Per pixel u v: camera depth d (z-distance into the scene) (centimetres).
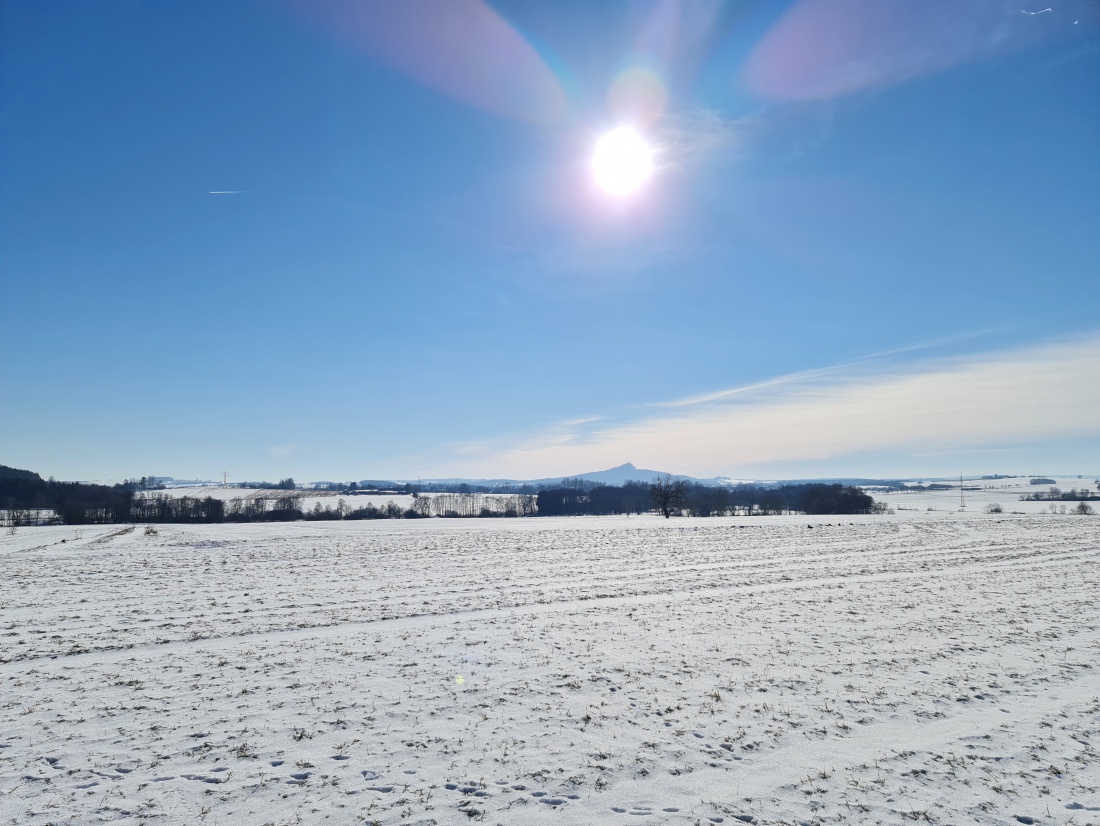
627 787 823
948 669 1326
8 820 725
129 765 872
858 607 2030
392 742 955
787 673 1297
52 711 1078
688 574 2859
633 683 1234
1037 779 848
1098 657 1420
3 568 3191
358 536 5619
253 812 753
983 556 3591
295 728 1007
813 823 740
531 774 855
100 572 2992
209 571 3017
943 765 888
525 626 1753
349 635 1647
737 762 895
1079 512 10406
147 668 1340
